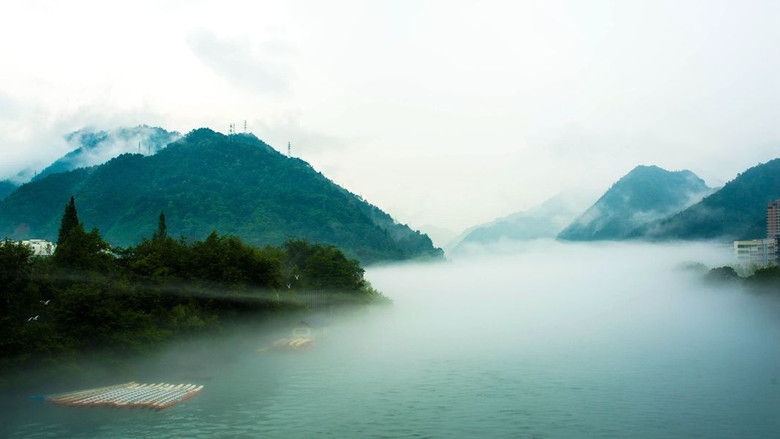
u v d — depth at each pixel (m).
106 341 106.19
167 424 87.62
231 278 142.50
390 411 97.88
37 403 94.56
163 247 144.25
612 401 105.94
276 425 89.25
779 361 148.88
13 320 95.31
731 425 92.44
